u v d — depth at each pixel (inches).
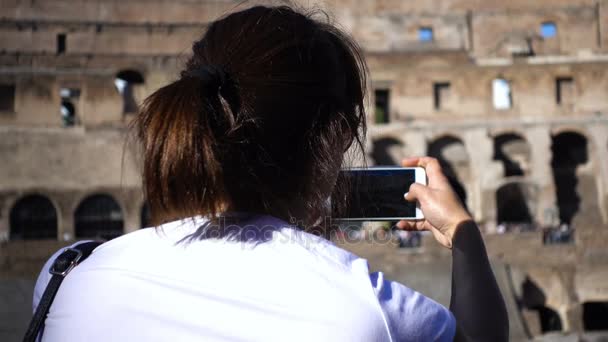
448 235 91.0
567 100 1567.4
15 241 1143.6
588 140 1528.1
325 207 87.2
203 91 78.8
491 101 1546.5
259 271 70.2
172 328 67.2
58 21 1563.7
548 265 1199.6
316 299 68.0
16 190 1423.5
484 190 1493.6
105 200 1472.7
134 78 1669.5
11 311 971.9
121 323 68.2
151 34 1596.9
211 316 67.4
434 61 1630.2
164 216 78.1
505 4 1733.5
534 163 1507.1
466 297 78.3
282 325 66.5
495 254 1209.4
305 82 81.7
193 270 70.7
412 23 1727.4
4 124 1455.5
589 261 1194.0
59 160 1459.2
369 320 66.9
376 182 100.2
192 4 1630.2
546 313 1302.9
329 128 82.8
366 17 1715.1
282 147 80.4
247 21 86.1
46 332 72.8
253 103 79.7
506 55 1626.5
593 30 1691.7
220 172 76.3
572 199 1545.3
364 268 72.9
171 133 76.4
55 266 79.2
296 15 87.4
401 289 72.9
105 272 72.4
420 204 96.2
